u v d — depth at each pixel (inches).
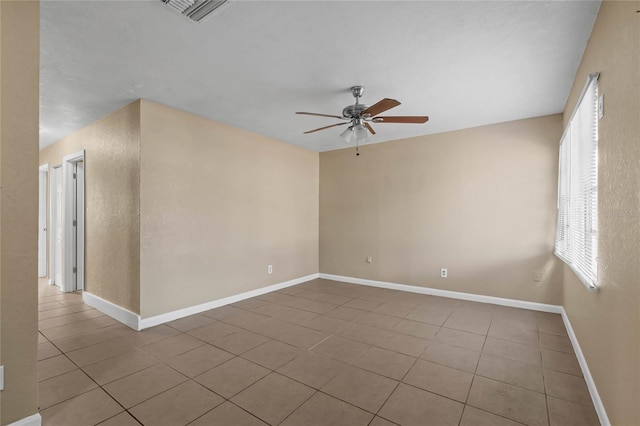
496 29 82.7
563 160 137.1
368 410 76.4
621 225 60.2
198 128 150.5
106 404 78.1
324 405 78.2
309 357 104.0
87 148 158.9
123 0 70.0
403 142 194.1
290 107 139.3
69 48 90.1
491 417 73.9
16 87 67.2
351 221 216.2
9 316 66.3
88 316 142.0
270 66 102.1
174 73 106.2
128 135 133.0
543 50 92.7
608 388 68.2
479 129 168.6
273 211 194.1
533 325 133.2
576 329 108.7
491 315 146.2
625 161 57.8
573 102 115.0
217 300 159.2
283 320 139.8
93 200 154.1
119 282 137.9
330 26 81.0
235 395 82.3
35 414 69.2
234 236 168.7
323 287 202.7
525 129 156.6
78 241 187.0
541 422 72.1
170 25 79.7
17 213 67.4
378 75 109.0
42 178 222.1
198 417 73.4
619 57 60.7
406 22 79.5
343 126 167.9
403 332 126.0
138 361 100.5
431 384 87.8
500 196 163.0
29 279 69.0
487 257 166.7
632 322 54.2
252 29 81.9
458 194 174.9
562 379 90.5
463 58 97.5
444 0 71.4
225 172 163.9
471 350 109.4
